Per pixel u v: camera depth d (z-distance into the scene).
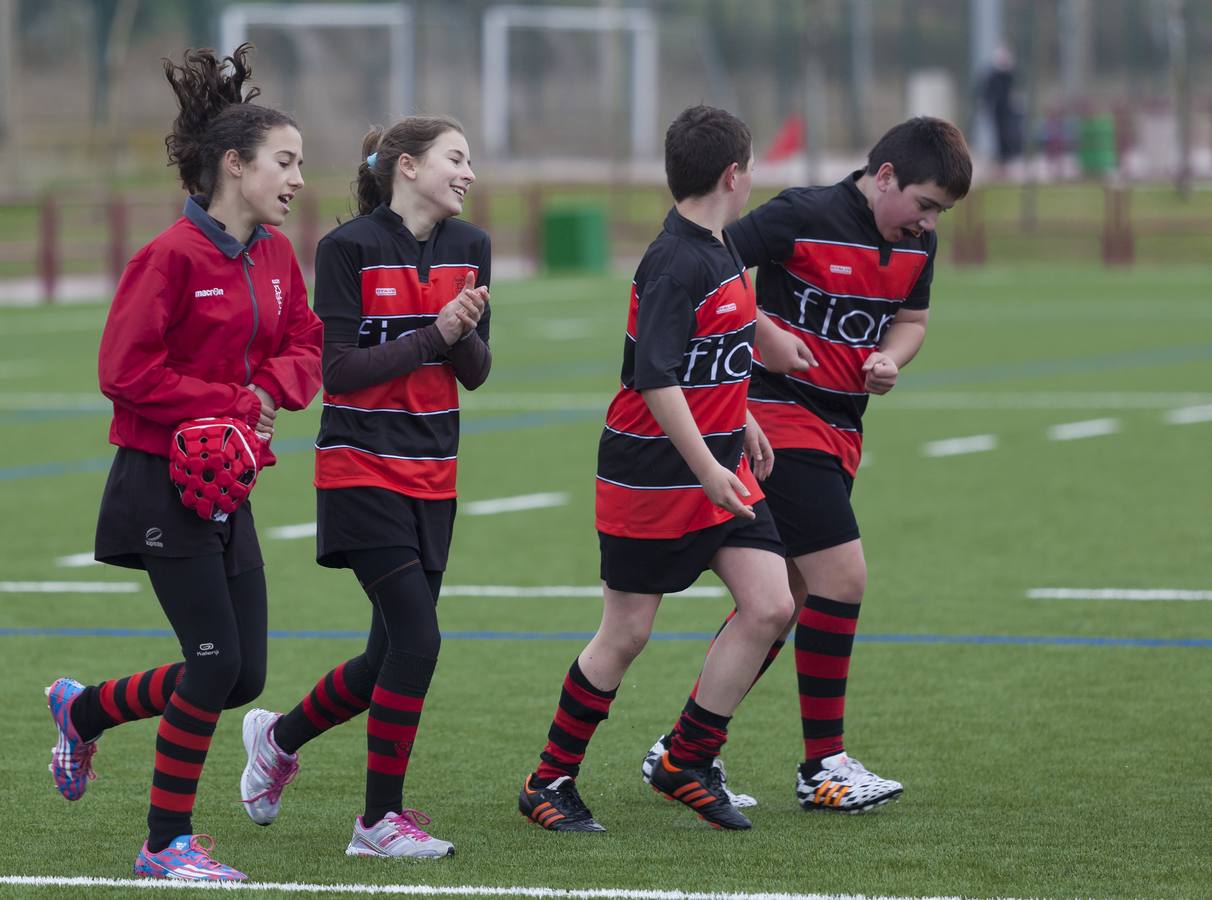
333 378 18.78
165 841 18.02
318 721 19.53
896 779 21.48
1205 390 60.53
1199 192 144.00
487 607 31.17
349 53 199.38
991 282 110.31
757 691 25.92
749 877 17.80
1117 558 34.59
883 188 20.47
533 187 122.19
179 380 17.59
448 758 22.56
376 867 18.28
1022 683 25.91
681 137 19.12
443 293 19.27
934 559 34.66
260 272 18.22
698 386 19.30
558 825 19.59
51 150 185.62
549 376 67.06
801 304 20.95
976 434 51.38
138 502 17.80
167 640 28.83
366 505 18.83
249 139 17.88
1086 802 20.42
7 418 56.38
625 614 19.70
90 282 113.56
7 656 27.77
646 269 19.19
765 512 19.98
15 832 19.53
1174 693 25.30
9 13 164.25
